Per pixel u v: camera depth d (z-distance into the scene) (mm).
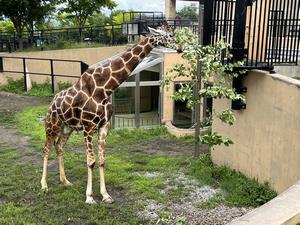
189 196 6934
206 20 7230
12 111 13578
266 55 6895
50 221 5887
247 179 7414
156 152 10109
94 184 7461
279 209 2316
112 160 8961
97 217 6059
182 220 3824
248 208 6410
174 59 13047
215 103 8492
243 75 7246
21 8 18734
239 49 6688
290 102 6172
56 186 7309
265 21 7105
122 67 6797
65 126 7195
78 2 22359
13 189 7129
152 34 7031
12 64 17094
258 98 7020
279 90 6434
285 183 6363
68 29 21531
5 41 19594
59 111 6859
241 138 7637
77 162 8820
